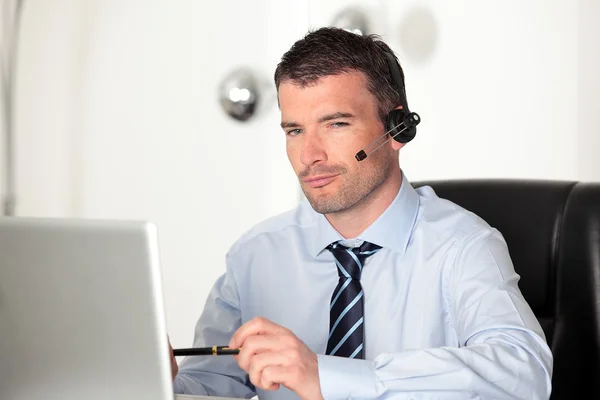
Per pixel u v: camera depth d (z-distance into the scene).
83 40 3.66
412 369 1.27
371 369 1.26
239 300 1.86
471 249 1.62
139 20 3.62
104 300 1.08
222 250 3.63
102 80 3.67
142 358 1.08
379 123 1.60
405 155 3.37
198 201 3.64
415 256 1.67
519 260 1.76
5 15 3.62
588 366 1.66
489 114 3.28
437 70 3.30
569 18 3.18
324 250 1.76
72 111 3.68
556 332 1.70
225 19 3.54
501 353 1.34
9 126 3.50
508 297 1.51
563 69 3.20
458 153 3.32
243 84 3.37
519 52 3.24
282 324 1.79
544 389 1.37
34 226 1.09
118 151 3.68
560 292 1.71
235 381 1.76
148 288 1.06
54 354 1.12
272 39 3.49
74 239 1.07
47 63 3.68
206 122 3.59
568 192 1.75
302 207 1.86
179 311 3.68
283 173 3.53
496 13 3.25
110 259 1.06
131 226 1.05
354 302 1.66
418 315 1.64
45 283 1.10
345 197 1.58
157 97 3.63
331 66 1.54
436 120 3.32
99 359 1.10
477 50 3.27
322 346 1.74
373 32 3.25
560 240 1.72
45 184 3.71
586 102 3.19
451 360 1.28
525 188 1.80
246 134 3.56
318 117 1.55
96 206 3.70
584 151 3.20
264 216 3.57
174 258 3.68
